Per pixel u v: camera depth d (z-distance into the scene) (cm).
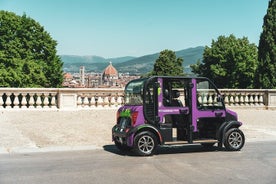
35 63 4294
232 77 5703
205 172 827
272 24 3388
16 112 1891
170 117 1091
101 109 2058
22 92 1945
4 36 4262
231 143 1150
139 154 1044
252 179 756
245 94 2445
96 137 1391
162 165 913
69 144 1257
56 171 839
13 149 1159
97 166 899
